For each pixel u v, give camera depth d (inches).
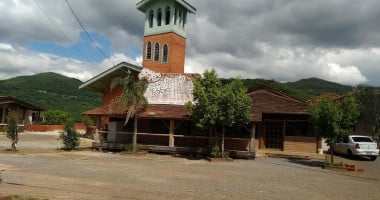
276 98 1178.6
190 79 1190.3
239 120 900.6
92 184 516.7
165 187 514.3
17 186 478.0
